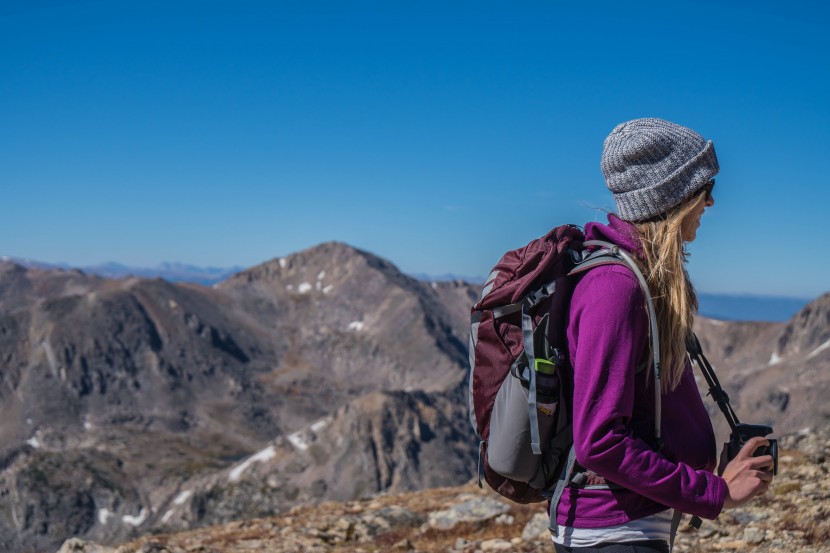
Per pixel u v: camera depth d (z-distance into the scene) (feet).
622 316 12.62
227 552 46.24
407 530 50.85
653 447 13.28
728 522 38.91
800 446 60.08
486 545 43.06
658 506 13.08
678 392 13.73
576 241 13.96
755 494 12.71
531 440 13.19
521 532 46.11
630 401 12.59
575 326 13.12
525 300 13.42
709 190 13.91
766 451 13.08
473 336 14.38
